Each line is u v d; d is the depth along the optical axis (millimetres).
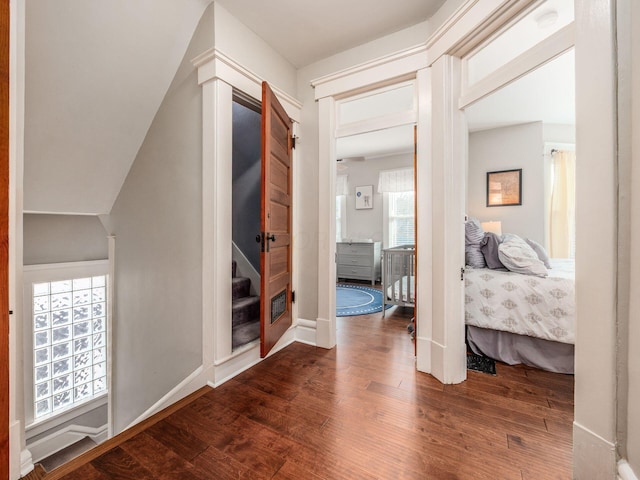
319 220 2619
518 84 3092
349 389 1870
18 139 1239
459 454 1292
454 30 1808
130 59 2072
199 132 2043
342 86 2459
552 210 4148
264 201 1936
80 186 2711
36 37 1724
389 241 5977
